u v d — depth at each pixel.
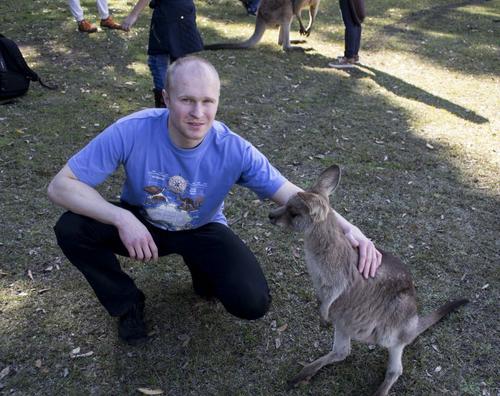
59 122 4.80
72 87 5.55
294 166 4.39
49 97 5.28
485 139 5.03
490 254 3.47
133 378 2.50
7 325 2.74
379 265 2.29
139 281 3.08
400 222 3.75
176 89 2.10
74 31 7.23
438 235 3.63
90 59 6.38
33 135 4.54
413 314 2.31
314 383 2.53
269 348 2.70
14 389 2.42
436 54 7.46
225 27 8.27
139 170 2.29
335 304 2.28
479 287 3.19
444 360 2.68
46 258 3.21
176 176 2.31
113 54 6.57
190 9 4.52
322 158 4.52
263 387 2.50
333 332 2.81
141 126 2.26
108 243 2.43
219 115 5.15
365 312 2.27
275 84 6.05
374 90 6.07
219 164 2.33
